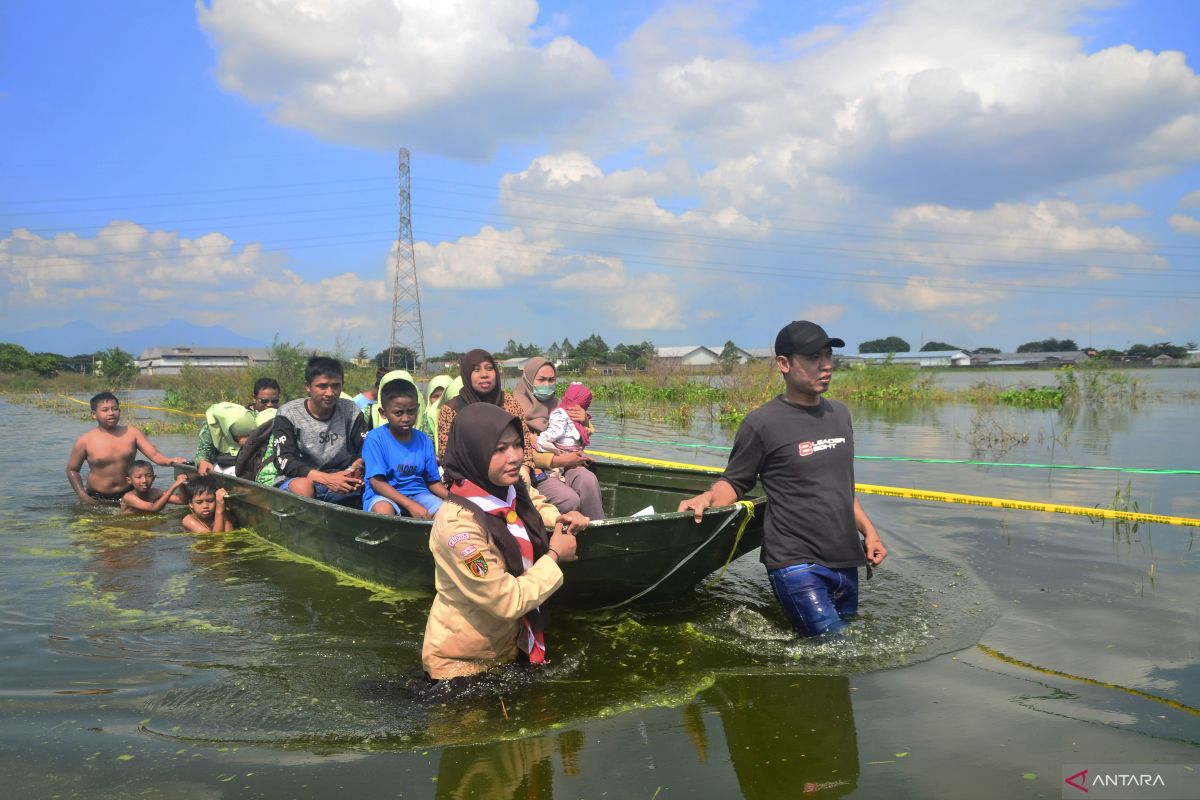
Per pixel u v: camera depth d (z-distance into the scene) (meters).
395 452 5.11
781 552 3.90
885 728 2.78
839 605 3.99
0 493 8.18
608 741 2.75
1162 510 6.41
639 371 26.22
